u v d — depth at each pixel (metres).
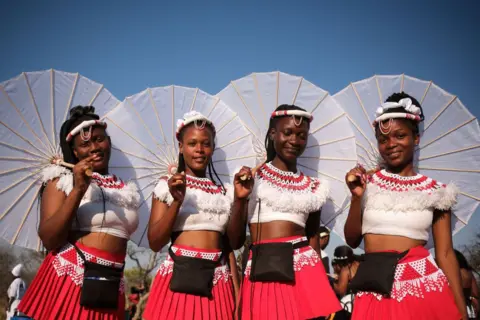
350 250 6.57
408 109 3.88
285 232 3.90
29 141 4.39
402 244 3.64
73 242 3.85
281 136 4.11
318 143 4.65
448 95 4.55
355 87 4.77
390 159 3.88
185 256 3.77
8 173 4.32
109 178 4.09
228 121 4.65
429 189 3.74
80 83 4.66
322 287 3.80
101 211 3.88
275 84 4.77
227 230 3.95
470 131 4.50
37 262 11.54
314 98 4.70
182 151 4.16
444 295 3.53
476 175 4.48
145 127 4.67
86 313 3.75
